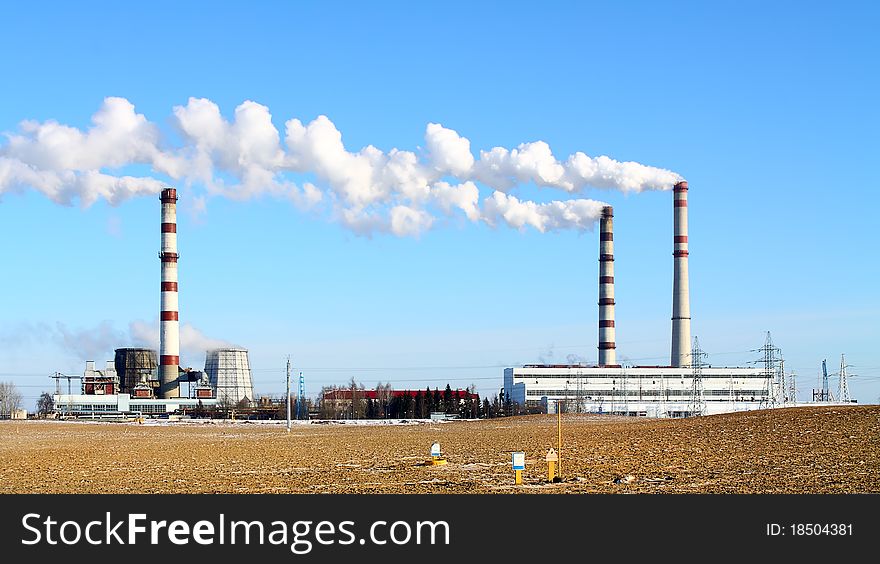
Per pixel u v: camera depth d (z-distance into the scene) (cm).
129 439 12294
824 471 6356
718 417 11981
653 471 6525
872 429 9050
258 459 8206
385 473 6781
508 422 15538
